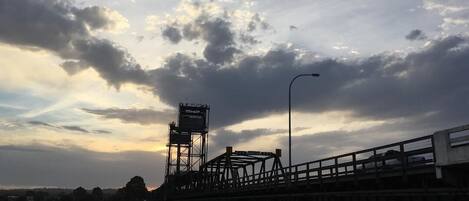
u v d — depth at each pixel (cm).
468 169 2264
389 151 2886
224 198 7231
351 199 3338
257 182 5297
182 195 11031
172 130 12569
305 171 3922
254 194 5831
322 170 3694
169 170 12488
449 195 2348
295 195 4303
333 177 3419
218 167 8331
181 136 12506
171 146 12512
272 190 5009
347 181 3241
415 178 2670
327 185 3700
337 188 3619
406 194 2686
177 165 12338
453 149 2128
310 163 3919
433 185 2612
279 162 7350
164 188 12525
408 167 2547
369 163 3186
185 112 12575
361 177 3033
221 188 7488
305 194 4078
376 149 2862
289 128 4878
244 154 7450
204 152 12569
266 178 4969
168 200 12106
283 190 4644
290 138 4834
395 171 2670
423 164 2447
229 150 7462
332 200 3591
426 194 2520
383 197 2922
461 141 2083
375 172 2869
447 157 2162
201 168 9519
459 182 2241
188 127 12469
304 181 3950
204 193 8569
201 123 12581
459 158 2088
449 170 2239
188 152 12500
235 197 6625
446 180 2228
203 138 12638
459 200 2275
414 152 2494
